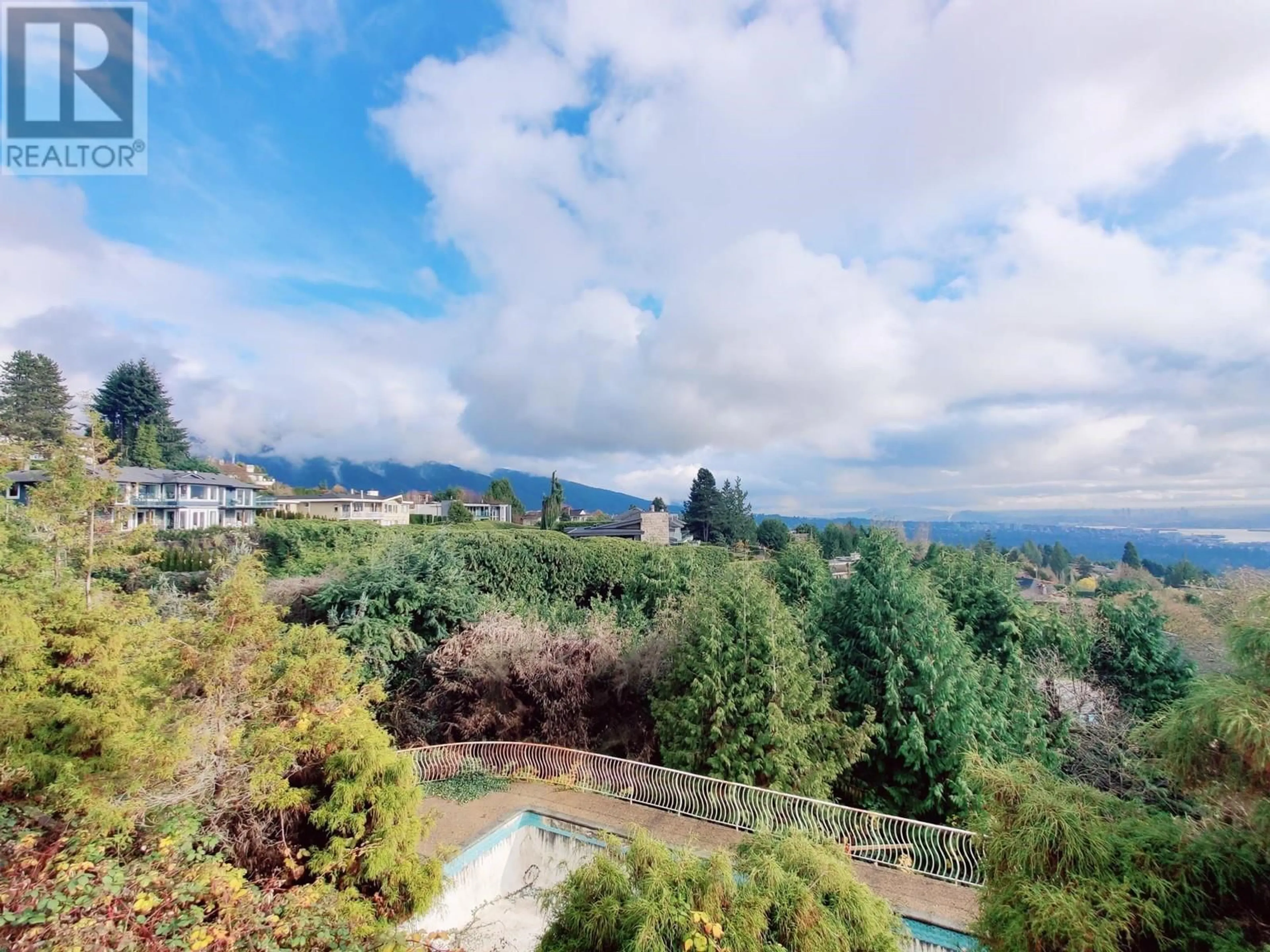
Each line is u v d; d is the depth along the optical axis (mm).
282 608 8094
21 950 3619
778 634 10352
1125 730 10492
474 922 7801
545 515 54312
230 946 4469
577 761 10867
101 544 10820
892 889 7516
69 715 6230
